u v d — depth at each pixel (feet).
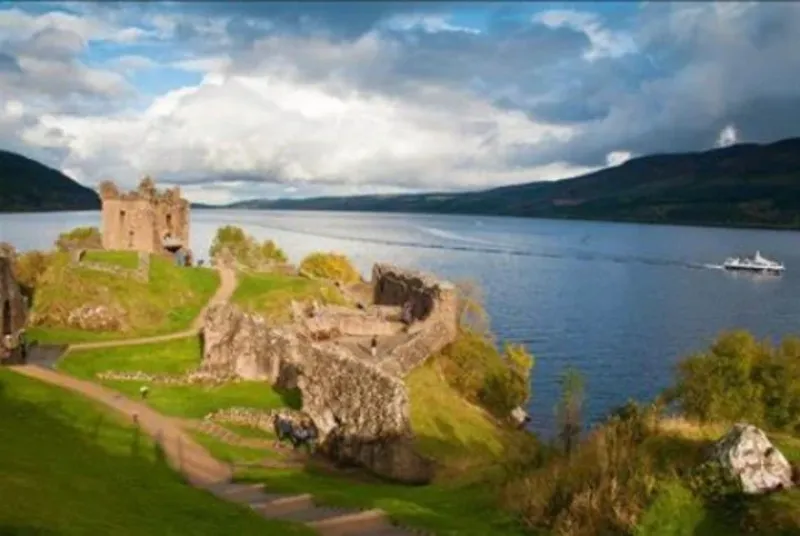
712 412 155.22
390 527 127.24
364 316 288.10
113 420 210.18
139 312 322.14
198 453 193.98
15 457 141.38
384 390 197.67
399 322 286.87
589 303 648.38
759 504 103.35
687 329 527.81
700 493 108.78
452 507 142.00
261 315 300.81
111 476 146.10
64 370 256.93
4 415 191.83
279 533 118.93
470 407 236.84
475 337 291.38
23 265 358.84
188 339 303.89
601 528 112.27
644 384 388.57
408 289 320.29
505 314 597.93
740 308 605.31
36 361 264.11
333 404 213.05
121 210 426.10
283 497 154.40
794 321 545.03
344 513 139.03
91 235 479.41
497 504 136.77
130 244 426.92
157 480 155.22
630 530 108.06
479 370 269.23
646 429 135.54
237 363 267.39
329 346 230.89
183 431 211.41
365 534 123.34
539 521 123.75
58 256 360.28
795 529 96.94
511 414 273.33
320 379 221.05
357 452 197.88
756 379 162.50
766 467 107.86
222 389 254.88
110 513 113.19
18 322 279.69
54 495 115.03
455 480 172.45
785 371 160.45
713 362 163.94
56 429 187.83
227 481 171.83
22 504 104.73
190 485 162.50
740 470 107.86
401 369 226.58
